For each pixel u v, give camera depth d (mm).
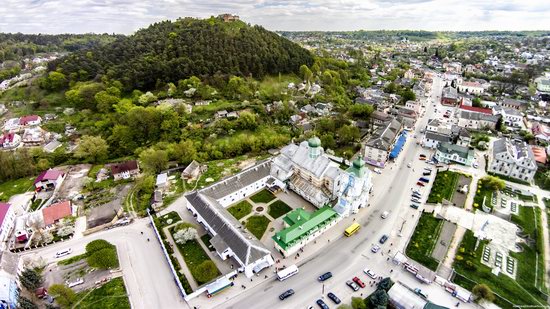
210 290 83688
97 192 133375
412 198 122750
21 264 92312
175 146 156500
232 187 121375
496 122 188750
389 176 139125
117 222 113875
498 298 81125
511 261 93312
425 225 107688
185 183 137750
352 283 85750
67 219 114000
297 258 95875
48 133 187250
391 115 195375
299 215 104188
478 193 124438
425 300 80062
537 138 173250
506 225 107438
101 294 85438
